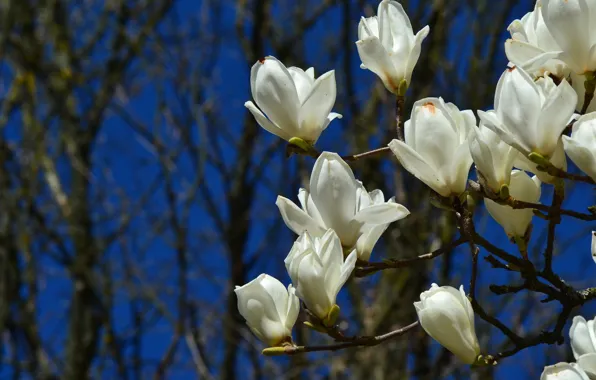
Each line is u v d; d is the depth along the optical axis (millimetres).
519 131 2367
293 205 2590
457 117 2547
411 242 8008
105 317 9516
